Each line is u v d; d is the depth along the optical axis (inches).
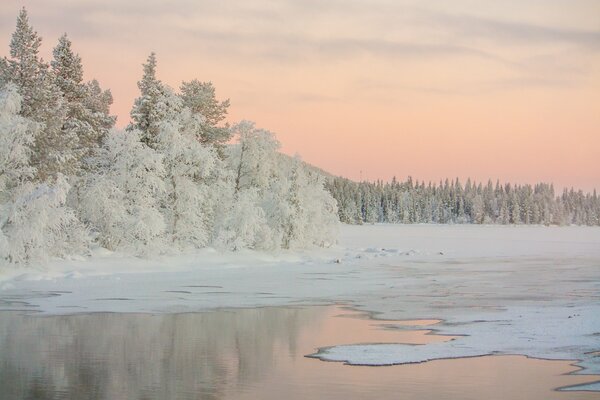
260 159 2527.1
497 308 1088.2
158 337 830.5
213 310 1083.9
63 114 1860.2
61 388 577.0
